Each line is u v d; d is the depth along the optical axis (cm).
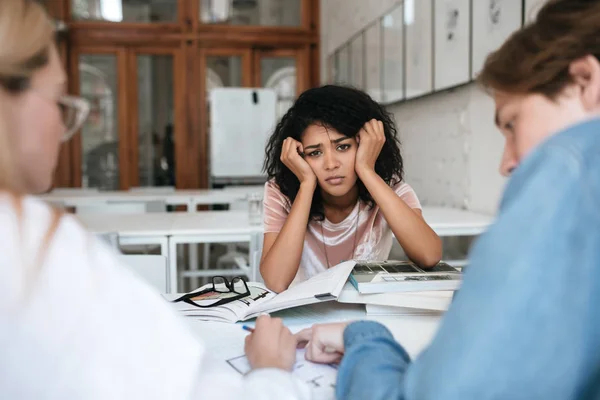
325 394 71
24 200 43
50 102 48
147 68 617
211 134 579
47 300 39
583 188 44
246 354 80
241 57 630
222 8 620
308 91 147
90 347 40
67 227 44
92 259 43
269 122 583
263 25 630
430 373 45
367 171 141
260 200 262
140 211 335
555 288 42
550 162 45
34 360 39
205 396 49
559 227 43
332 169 140
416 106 397
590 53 50
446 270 120
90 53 608
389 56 427
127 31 605
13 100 45
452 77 316
